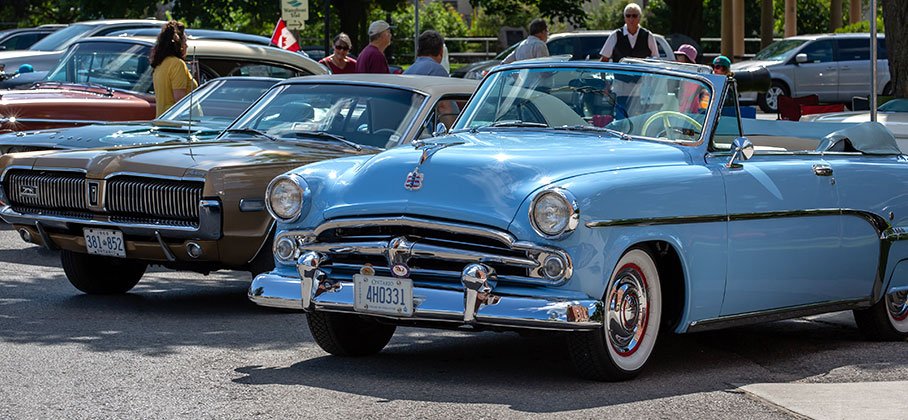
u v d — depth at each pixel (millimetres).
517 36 45312
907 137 12672
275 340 8195
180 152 9344
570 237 6574
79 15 38812
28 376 6988
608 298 6758
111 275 9992
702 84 7801
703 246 7258
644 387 6914
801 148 9719
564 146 7301
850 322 9781
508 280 6668
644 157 7266
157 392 6637
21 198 9680
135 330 8461
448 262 6805
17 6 46156
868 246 8500
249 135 10133
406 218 6766
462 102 10250
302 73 14672
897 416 6223
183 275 11305
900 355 8383
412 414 6199
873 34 11594
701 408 6438
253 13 36250
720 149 7629
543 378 7117
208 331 8477
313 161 9320
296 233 7227
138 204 9094
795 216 7863
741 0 37656
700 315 7367
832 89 33438
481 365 7500
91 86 14555
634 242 6820
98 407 6312
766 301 7809
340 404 6402
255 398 6516
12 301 9555
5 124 13461
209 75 13938
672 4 38406
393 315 6816
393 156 7137
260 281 7316
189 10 36094
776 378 7391
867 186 8477
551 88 8195
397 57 45125
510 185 6707
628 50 16359
